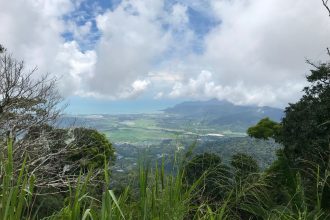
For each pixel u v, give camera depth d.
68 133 15.28
